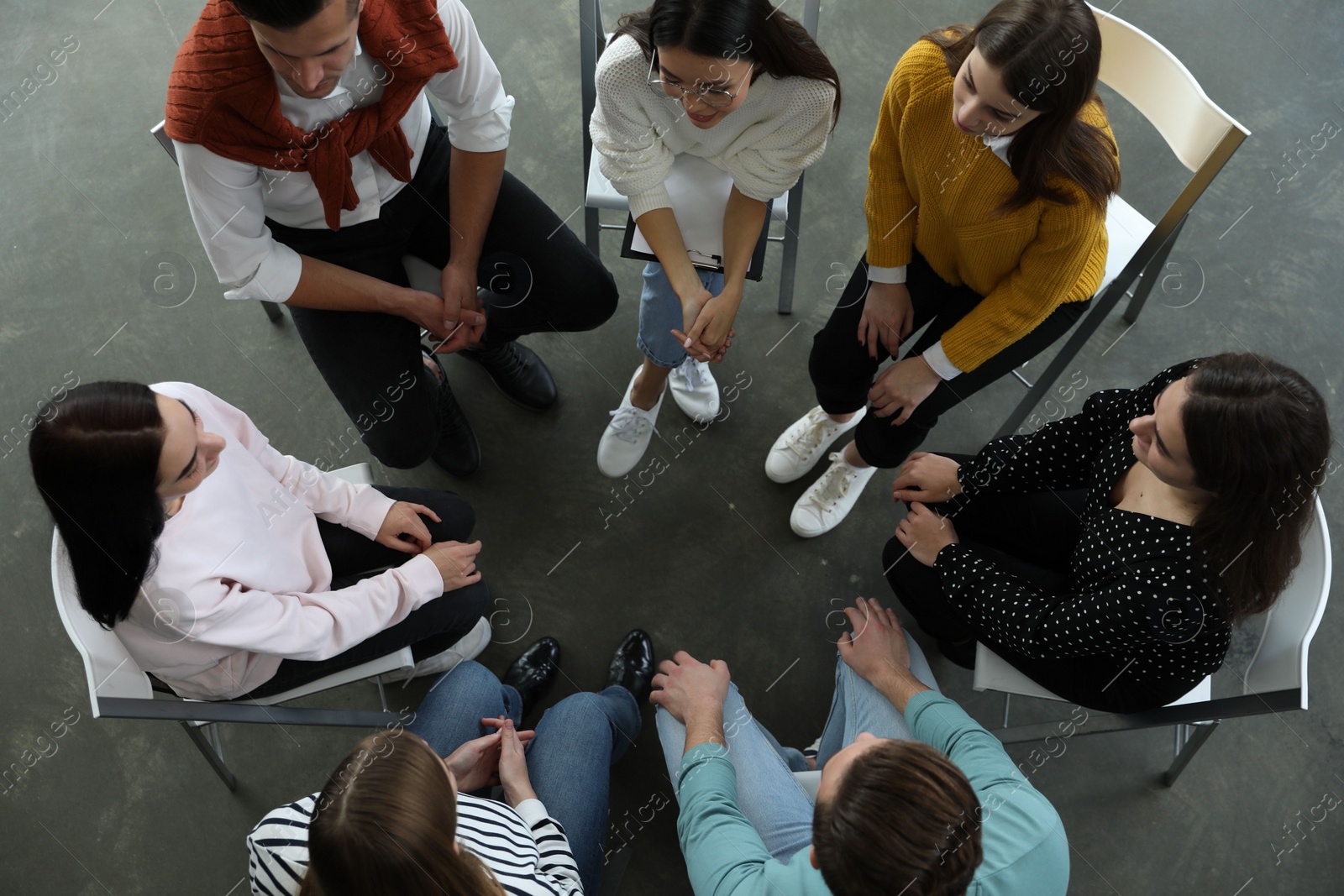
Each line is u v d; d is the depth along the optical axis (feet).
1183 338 7.54
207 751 5.88
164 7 8.50
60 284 7.61
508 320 6.43
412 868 3.08
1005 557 5.40
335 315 5.68
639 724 6.05
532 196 6.18
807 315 7.66
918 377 5.65
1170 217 5.45
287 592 4.86
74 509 3.83
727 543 7.03
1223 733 6.46
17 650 6.63
